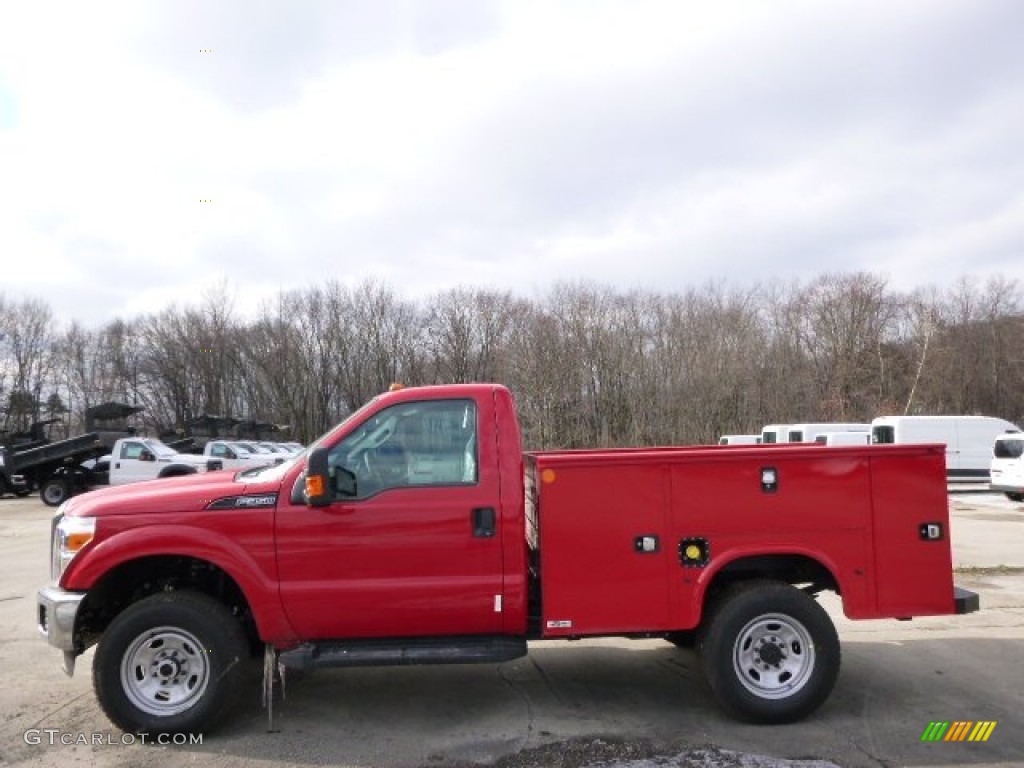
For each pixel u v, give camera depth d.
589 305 58.06
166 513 4.59
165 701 4.59
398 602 4.56
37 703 5.29
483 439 4.75
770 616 4.72
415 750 4.38
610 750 4.32
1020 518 16.31
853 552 4.81
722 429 55.12
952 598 4.84
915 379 56.91
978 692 5.28
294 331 70.00
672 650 6.44
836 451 4.84
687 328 57.22
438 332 69.62
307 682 5.64
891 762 4.14
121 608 5.00
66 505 5.01
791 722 4.69
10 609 8.40
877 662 5.98
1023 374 61.53
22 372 72.56
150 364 72.69
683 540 4.73
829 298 62.03
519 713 4.96
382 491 4.65
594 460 4.71
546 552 4.68
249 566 4.53
